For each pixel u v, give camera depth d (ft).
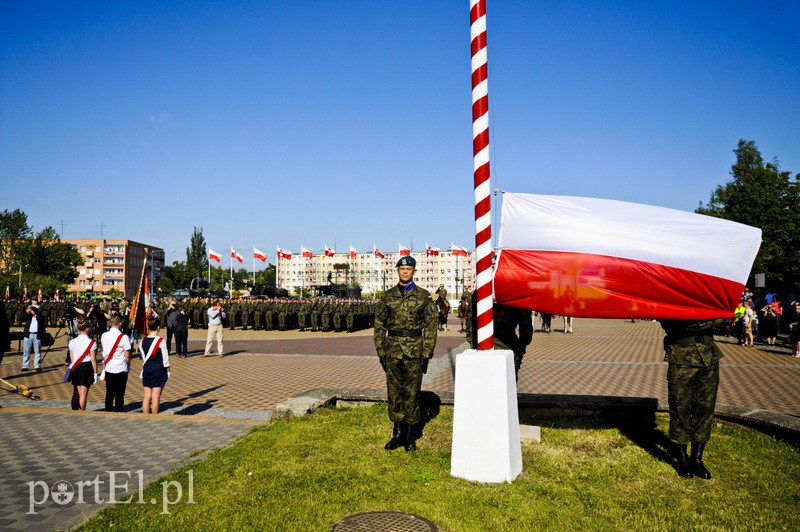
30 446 19.89
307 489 15.21
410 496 14.80
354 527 12.91
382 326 19.88
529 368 44.96
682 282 16.75
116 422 23.73
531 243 18.15
